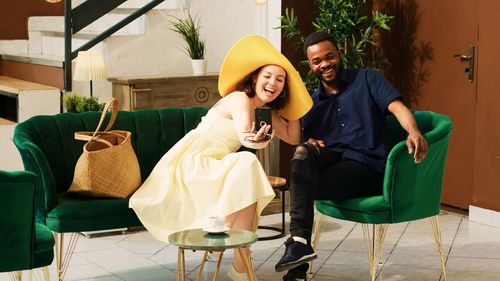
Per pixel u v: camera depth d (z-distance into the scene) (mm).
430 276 4512
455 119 6125
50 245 3482
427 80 6344
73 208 4043
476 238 5316
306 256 3908
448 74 6148
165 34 6270
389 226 5641
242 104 4117
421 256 4910
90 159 4156
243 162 4008
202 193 4051
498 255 4914
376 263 4590
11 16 7473
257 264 4777
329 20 6020
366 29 6637
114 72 6105
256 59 4191
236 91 4285
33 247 3410
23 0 7504
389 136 4355
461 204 6148
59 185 4461
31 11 7551
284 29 6441
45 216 4078
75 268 4707
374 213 4078
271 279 4469
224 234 3455
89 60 5586
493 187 5629
